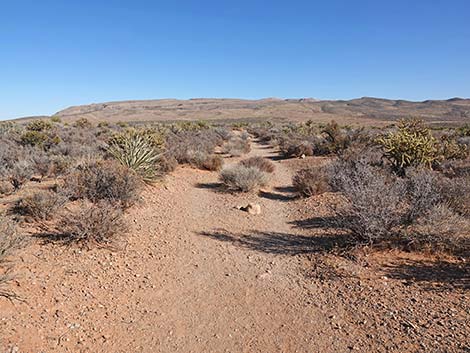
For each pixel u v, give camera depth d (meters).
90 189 8.70
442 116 161.88
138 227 7.65
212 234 7.66
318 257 6.29
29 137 18.05
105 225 6.39
